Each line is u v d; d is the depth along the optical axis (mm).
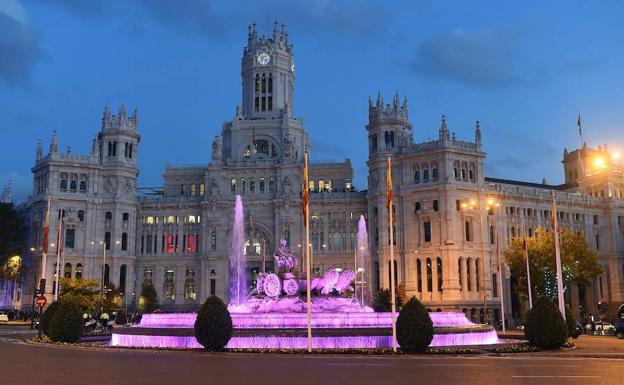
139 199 149125
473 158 133375
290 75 170250
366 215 142375
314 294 66500
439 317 61938
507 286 133125
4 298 156125
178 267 145875
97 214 141500
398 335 46781
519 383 28156
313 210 144375
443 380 29203
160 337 54156
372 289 134750
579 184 163500
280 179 145375
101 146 147750
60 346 53750
